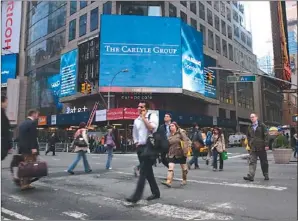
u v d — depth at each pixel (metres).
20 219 5.58
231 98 56.25
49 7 55.88
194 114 42.75
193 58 41.75
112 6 41.22
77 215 5.82
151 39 39.22
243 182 9.38
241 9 65.50
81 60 43.56
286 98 89.06
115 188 8.45
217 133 12.97
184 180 8.92
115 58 38.59
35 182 9.45
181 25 40.19
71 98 45.06
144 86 38.38
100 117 37.69
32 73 59.72
